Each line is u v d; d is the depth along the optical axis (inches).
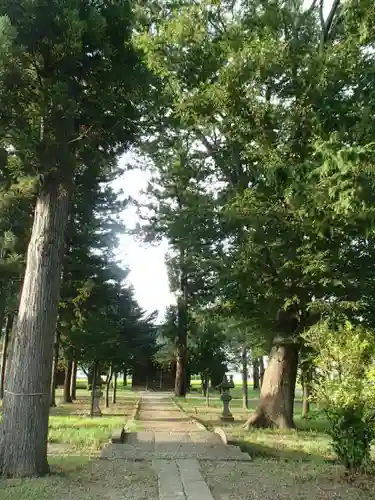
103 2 361.4
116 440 470.6
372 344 359.9
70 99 323.6
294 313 649.6
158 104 522.9
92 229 1082.7
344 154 204.2
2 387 1250.0
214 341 1278.3
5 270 807.7
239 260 620.7
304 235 553.9
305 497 282.8
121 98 373.1
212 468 363.6
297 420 815.1
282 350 713.6
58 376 2015.3
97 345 879.1
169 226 772.6
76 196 926.4
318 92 482.3
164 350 2138.3
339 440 353.1
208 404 1232.2
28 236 853.8
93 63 346.9
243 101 583.8
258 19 600.1
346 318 535.8
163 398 1540.4
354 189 210.2
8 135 338.6
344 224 475.5
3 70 310.5
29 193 712.4
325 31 577.3
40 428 327.0
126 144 402.0
